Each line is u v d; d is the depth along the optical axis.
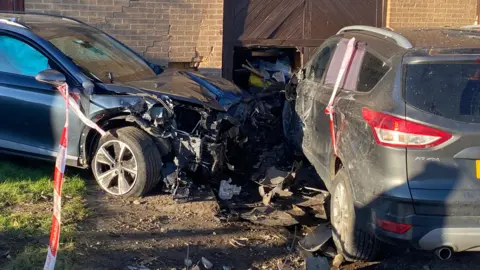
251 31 10.57
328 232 5.32
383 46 5.02
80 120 6.14
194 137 6.12
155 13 9.82
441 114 4.27
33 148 6.39
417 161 4.23
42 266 4.40
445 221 4.21
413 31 5.32
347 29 6.37
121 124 6.29
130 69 7.04
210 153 6.24
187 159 6.12
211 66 10.30
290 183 6.54
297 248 5.25
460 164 4.22
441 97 4.32
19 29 6.53
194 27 10.09
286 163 7.54
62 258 4.59
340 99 5.31
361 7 10.96
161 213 5.82
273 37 10.68
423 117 4.25
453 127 4.21
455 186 4.20
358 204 4.60
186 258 4.87
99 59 6.83
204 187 6.48
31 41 6.42
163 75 7.28
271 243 5.38
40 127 6.30
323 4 10.78
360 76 5.20
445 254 4.32
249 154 7.53
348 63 5.58
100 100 6.11
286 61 11.16
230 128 6.64
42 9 9.20
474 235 4.21
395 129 4.29
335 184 5.15
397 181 4.26
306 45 10.83
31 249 4.66
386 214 4.32
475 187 4.21
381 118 4.39
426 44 4.68
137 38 9.78
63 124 6.20
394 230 4.29
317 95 6.23
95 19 9.48
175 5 9.91
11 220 5.20
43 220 5.27
